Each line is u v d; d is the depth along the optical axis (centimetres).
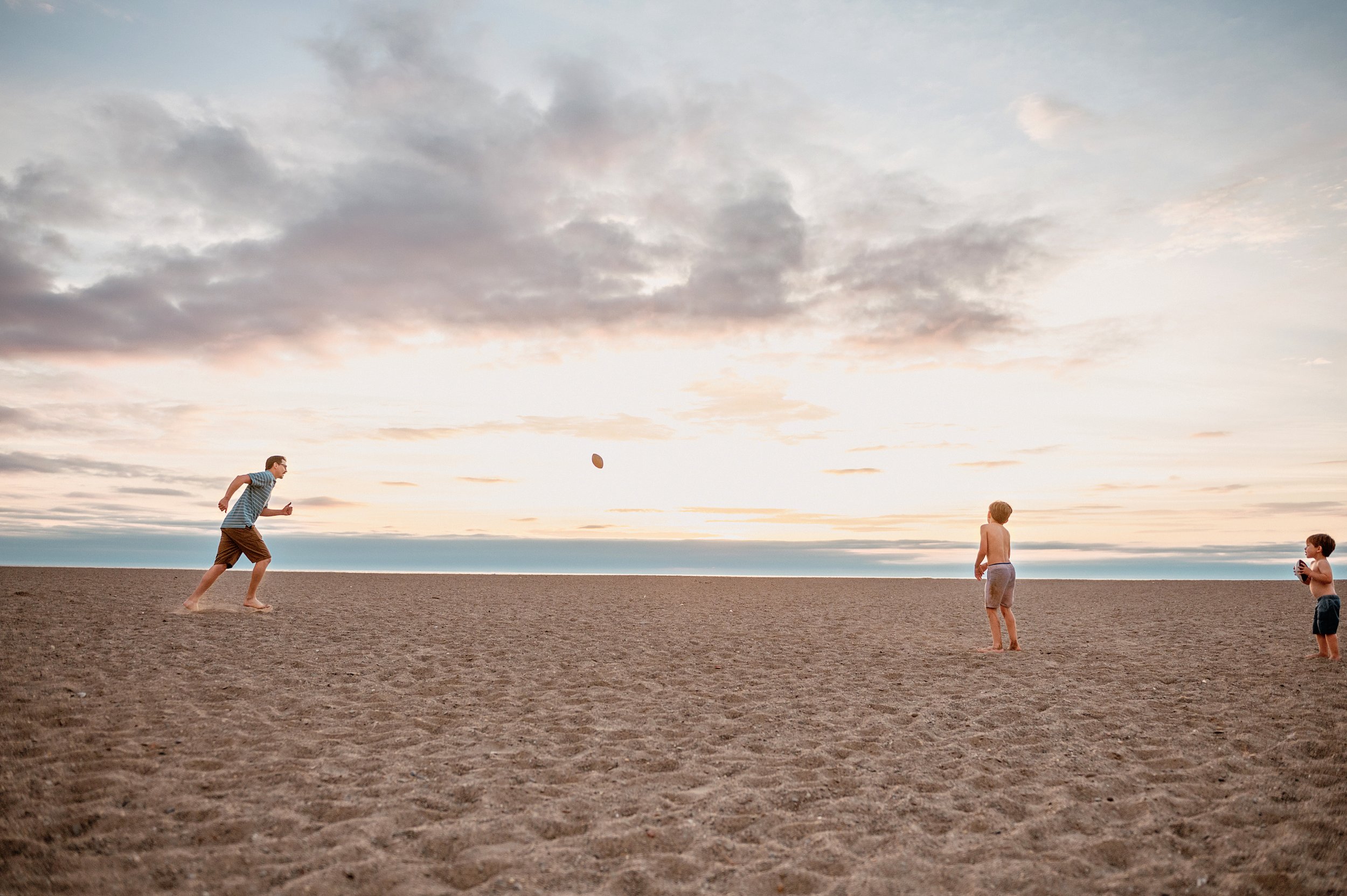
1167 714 571
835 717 564
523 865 307
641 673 722
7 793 364
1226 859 325
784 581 2114
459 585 1744
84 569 1773
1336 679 701
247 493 1055
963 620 1181
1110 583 2048
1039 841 342
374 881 290
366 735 492
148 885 282
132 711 514
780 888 296
